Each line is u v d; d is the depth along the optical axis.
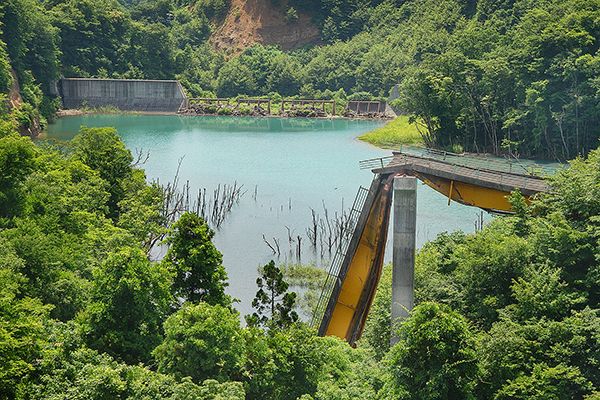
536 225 54.31
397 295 55.12
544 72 148.62
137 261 47.03
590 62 139.75
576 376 42.75
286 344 44.28
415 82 167.25
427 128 175.50
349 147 173.12
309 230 99.62
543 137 150.12
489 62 157.25
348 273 62.25
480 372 40.84
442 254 61.53
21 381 37.91
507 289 51.88
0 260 49.44
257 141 182.75
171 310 51.00
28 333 40.16
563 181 57.72
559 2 170.88
